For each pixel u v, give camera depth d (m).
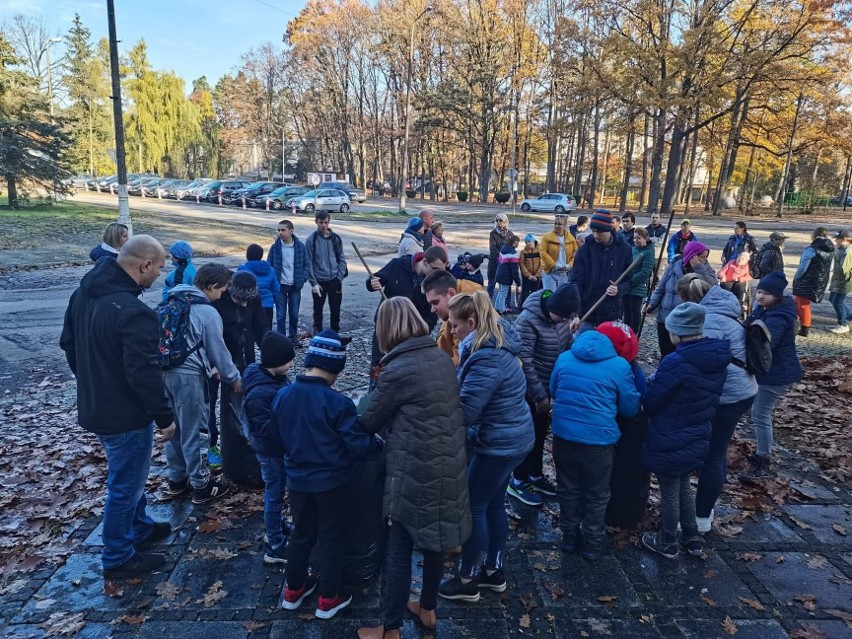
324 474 2.98
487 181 49.69
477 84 45.53
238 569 3.60
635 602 3.35
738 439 5.62
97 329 3.21
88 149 56.53
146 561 3.56
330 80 56.94
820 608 3.32
